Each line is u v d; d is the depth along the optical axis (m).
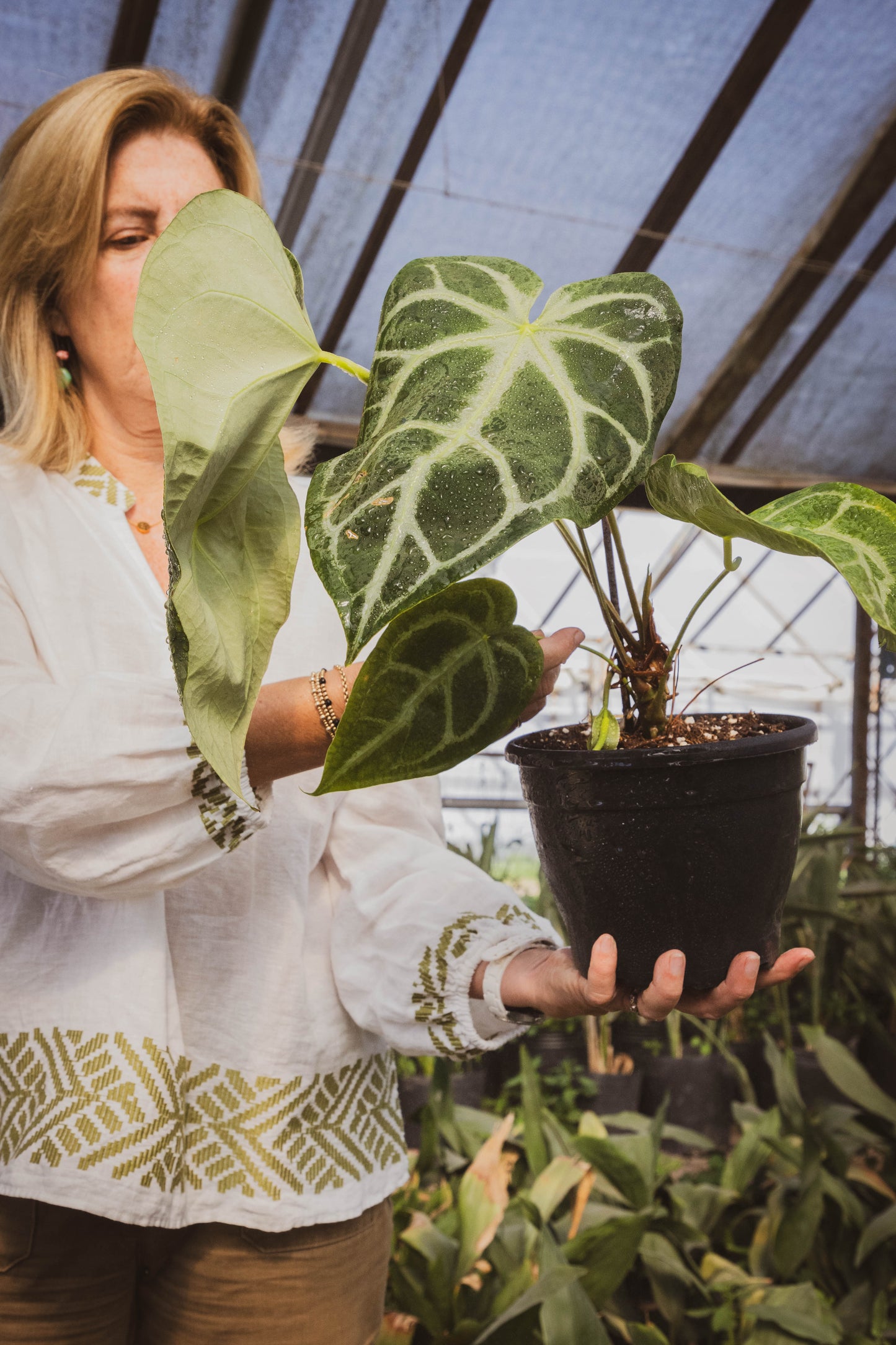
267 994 0.88
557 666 0.61
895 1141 2.12
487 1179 1.59
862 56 3.82
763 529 0.50
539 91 3.80
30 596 0.83
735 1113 2.31
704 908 0.60
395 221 4.21
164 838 0.69
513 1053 2.94
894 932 2.89
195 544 0.51
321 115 3.75
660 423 0.47
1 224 0.89
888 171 4.26
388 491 0.44
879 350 5.07
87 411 0.95
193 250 0.45
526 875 5.53
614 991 0.63
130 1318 0.88
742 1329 1.71
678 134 4.03
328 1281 0.88
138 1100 0.79
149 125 0.91
